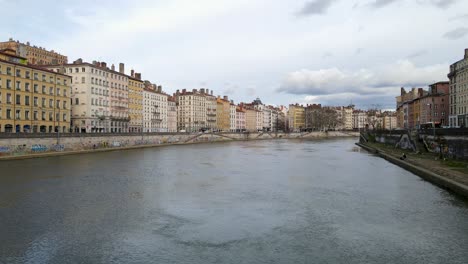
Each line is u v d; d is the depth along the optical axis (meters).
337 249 18.52
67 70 104.88
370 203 28.58
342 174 45.34
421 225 22.53
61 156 68.00
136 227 22.14
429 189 34.25
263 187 35.81
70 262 16.88
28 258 17.27
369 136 129.75
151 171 47.88
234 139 164.75
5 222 22.98
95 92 106.31
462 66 92.75
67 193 32.22
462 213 25.23
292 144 131.12
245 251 18.25
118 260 17.12
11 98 75.81
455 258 17.28
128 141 96.06
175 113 167.25
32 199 29.61
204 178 41.72
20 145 62.84
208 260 17.11
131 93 127.25
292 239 20.03
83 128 103.69
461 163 45.38
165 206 27.47
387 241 19.67
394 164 57.56
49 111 86.25
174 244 19.25
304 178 41.84
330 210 26.39
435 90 124.62
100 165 54.31
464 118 90.94
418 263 16.75
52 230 21.42
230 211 26.08
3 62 73.69
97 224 22.72
